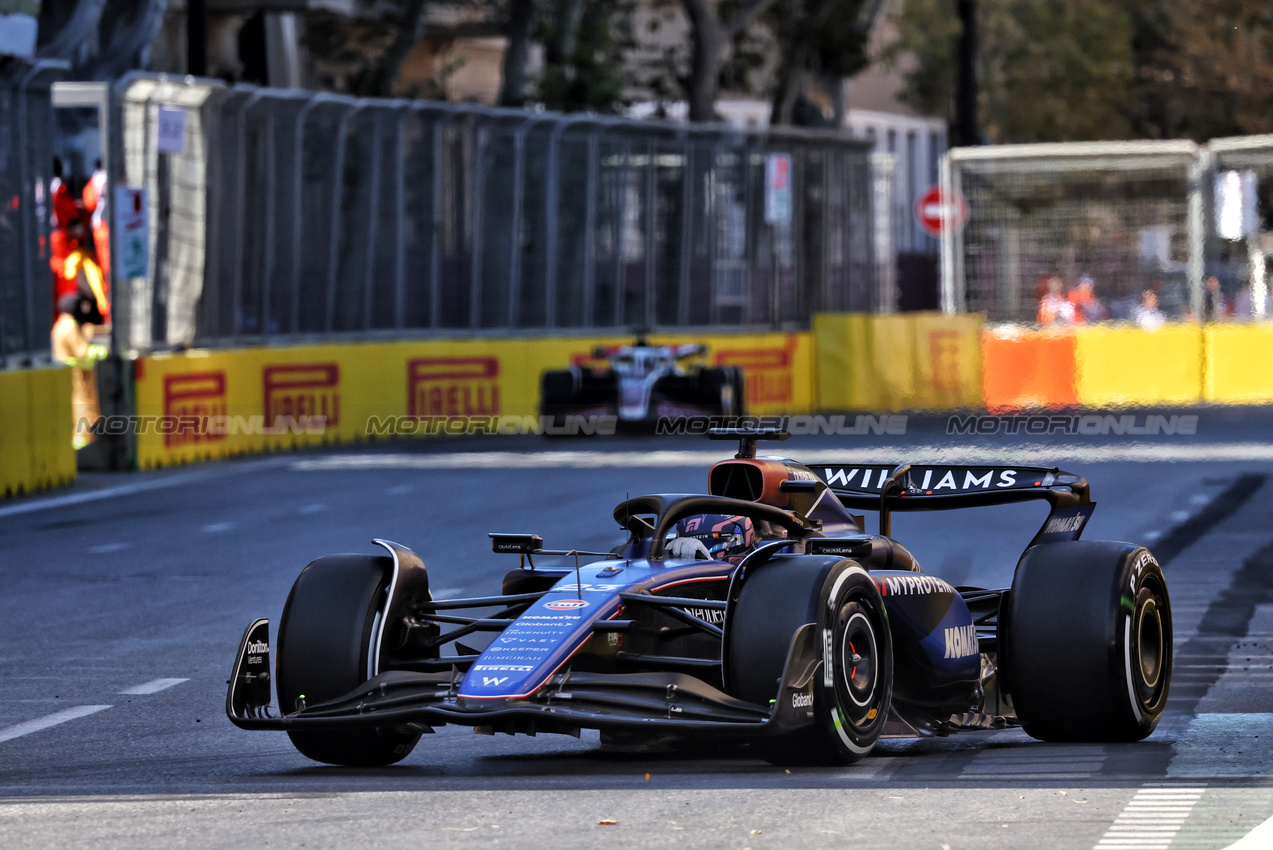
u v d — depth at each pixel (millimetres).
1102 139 170500
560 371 86688
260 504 61656
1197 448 80062
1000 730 27797
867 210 120750
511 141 97250
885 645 23203
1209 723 27266
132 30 98000
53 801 20797
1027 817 18719
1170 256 119375
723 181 108688
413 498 62875
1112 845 17297
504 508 59750
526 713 20672
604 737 23828
